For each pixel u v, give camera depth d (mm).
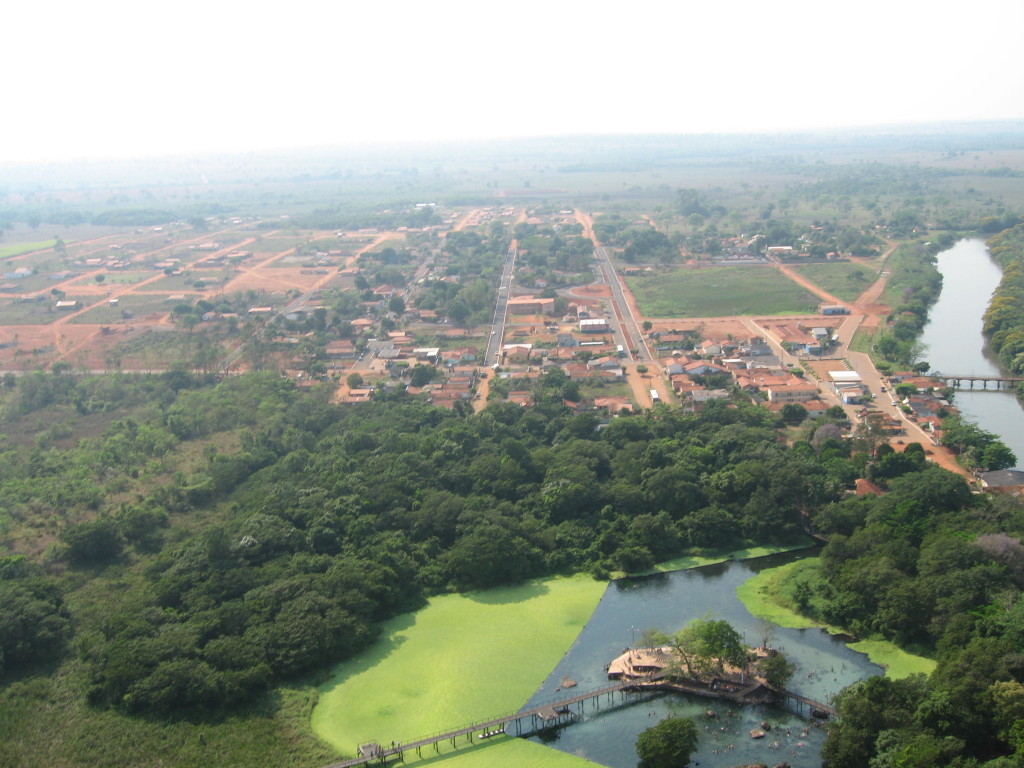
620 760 138750
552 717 147750
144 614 167500
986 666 132500
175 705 149625
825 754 133500
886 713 131125
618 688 155500
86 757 138500
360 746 140625
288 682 158750
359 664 164875
